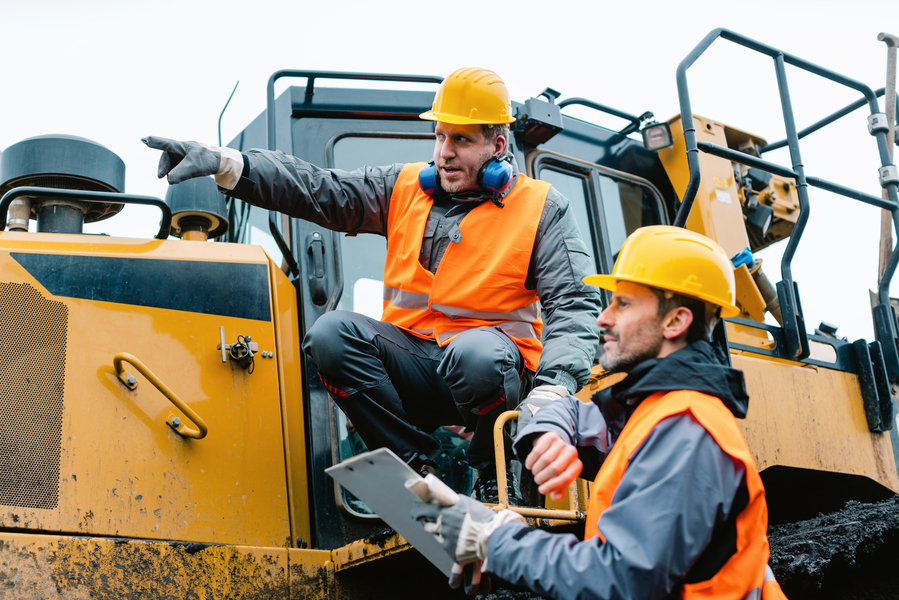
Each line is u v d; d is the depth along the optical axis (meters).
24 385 2.04
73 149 2.48
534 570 1.23
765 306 3.43
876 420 3.23
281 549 2.20
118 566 1.95
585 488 2.54
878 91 3.75
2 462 1.96
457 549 1.32
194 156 2.14
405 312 2.39
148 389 2.21
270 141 2.79
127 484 2.10
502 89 2.32
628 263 1.46
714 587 1.21
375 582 2.31
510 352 2.18
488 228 2.29
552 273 2.23
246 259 2.55
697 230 3.53
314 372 2.62
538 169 3.30
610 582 1.17
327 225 2.40
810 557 2.08
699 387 1.29
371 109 3.07
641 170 3.63
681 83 2.78
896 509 2.23
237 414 2.35
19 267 2.15
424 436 2.34
